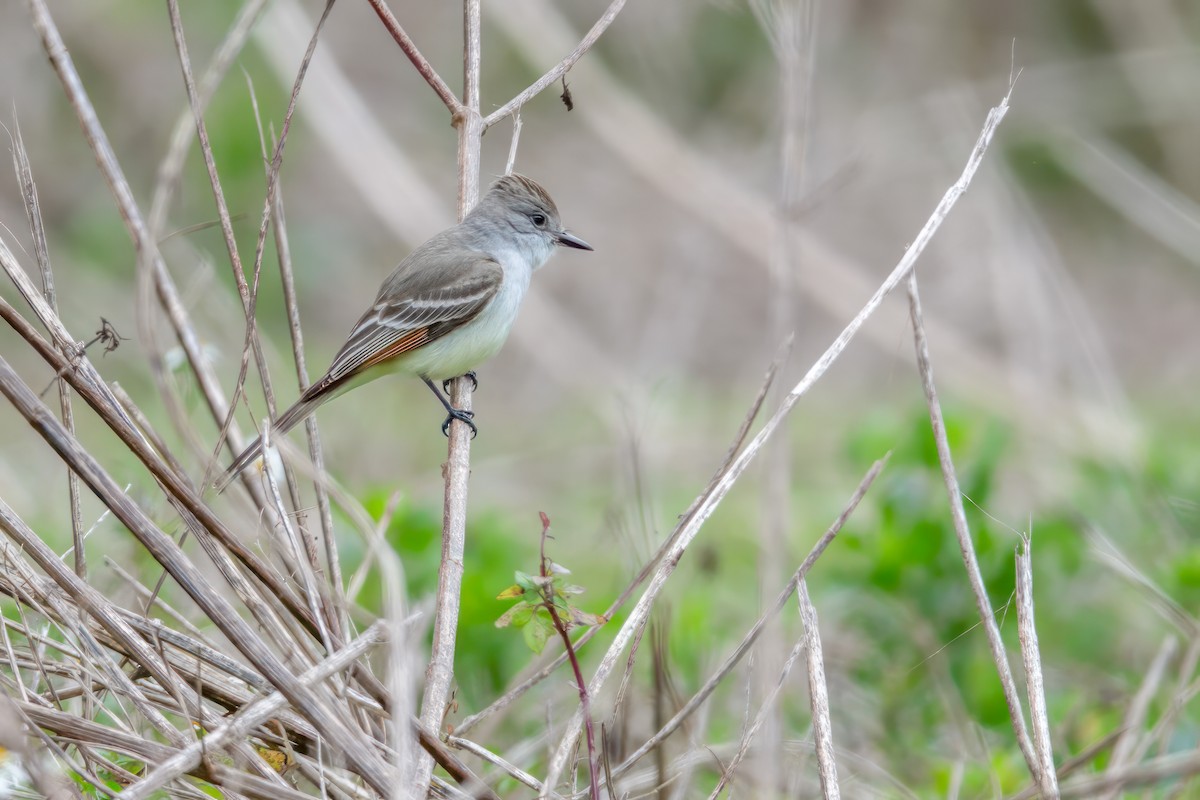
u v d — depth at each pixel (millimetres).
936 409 7312
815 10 11031
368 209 23438
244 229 21031
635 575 8258
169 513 9094
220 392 7773
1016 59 25344
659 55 24656
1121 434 14984
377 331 10234
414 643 6012
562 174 24656
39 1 5785
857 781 8289
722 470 7254
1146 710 8523
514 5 23688
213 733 6066
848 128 23984
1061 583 10961
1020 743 6574
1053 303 19703
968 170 7484
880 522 11156
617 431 12898
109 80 22719
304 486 11055
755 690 8438
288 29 21672
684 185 22141
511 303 10648
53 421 5785
